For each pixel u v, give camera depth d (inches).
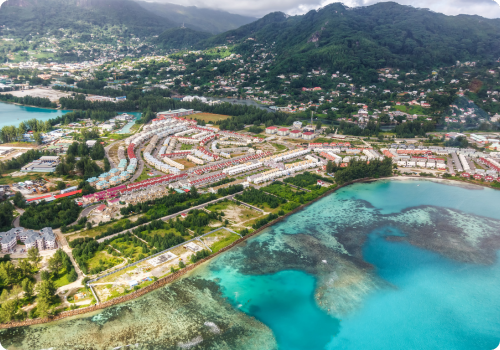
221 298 7475.4
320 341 6520.7
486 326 6988.2
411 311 7362.2
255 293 7696.9
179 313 6963.6
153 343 6220.5
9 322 6441.9
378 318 7155.5
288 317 7066.9
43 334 6294.3
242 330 6663.4
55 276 7701.8
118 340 6235.2
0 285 7342.5
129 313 6870.1
